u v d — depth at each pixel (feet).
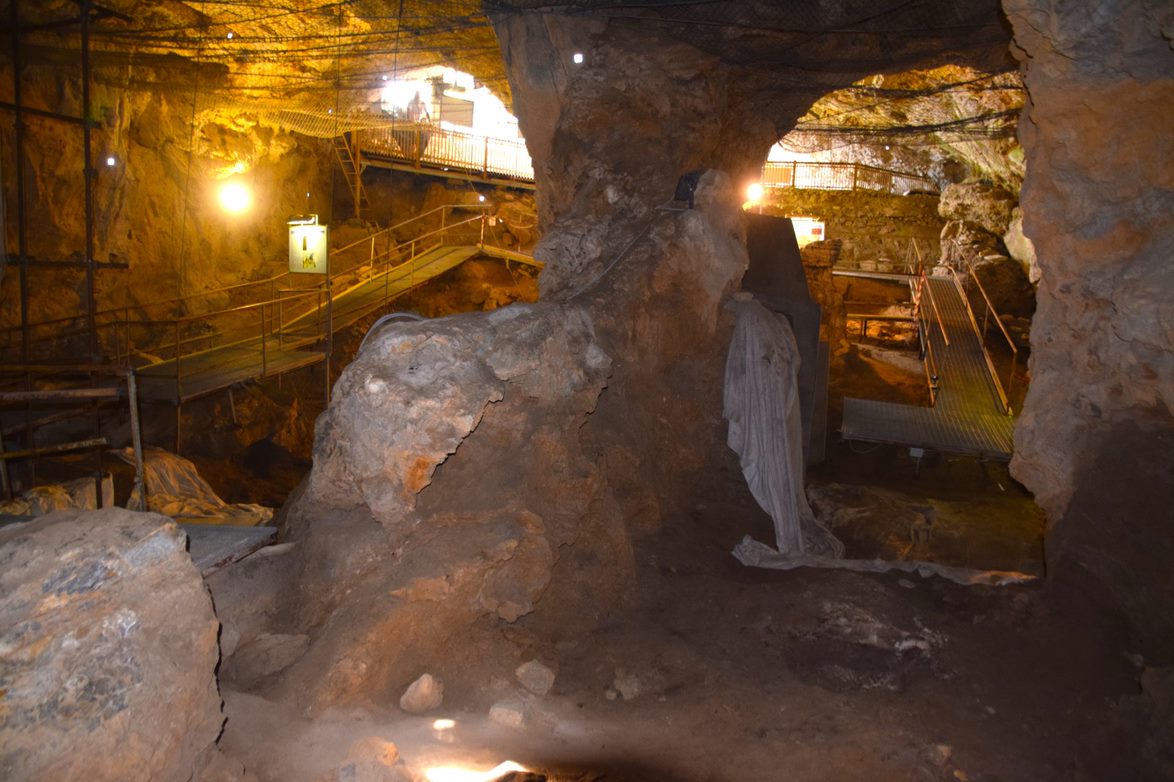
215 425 49.90
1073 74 17.12
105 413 36.52
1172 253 16.26
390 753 12.12
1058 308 19.70
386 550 16.34
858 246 90.33
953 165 87.35
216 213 64.08
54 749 8.97
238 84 54.65
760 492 26.50
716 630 19.03
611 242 27.43
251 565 16.69
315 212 77.51
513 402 18.40
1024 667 17.81
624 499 22.57
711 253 26.53
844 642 18.63
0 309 41.42
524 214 84.84
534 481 18.62
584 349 20.74
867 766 14.40
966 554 34.58
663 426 25.84
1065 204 18.60
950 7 30.66
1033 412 20.56
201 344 56.80
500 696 15.37
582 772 13.48
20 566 9.71
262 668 14.78
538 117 35.27
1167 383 16.48
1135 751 14.53
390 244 77.41
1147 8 15.30
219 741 12.13
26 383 25.76
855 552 33.78
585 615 18.80
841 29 31.17
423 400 15.74
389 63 53.31
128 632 10.05
